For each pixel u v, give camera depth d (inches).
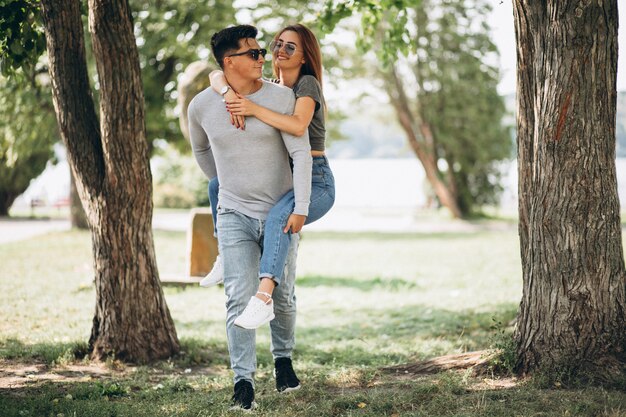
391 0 333.1
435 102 1106.7
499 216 1232.8
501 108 1123.3
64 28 222.7
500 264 555.8
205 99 165.0
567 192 173.9
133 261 233.6
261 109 159.9
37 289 406.6
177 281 437.7
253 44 162.7
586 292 174.1
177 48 674.8
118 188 228.8
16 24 226.1
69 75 226.1
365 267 560.1
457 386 174.2
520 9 192.1
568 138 172.4
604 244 173.9
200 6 673.0
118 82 222.1
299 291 441.4
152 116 727.1
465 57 1088.8
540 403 157.2
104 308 233.9
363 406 165.3
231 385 196.1
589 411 150.7
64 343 251.9
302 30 174.6
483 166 1143.6
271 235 159.0
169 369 226.5
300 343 287.4
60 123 229.3
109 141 225.6
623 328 174.4
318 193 172.1
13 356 237.0
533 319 181.8
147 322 236.1
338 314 365.1
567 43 169.9
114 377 212.2
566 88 171.2
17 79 246.4
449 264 567.8
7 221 1028.5
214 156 166.4
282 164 165.5
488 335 282.8
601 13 168.1
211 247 449.1
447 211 1304.1
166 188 1434.5
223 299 399.5
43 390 187.5
